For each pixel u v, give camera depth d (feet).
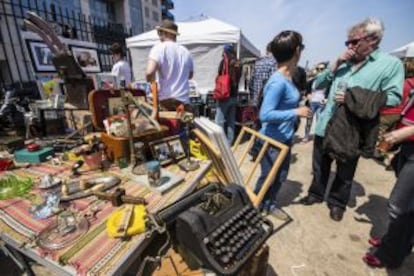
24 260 3.42
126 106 4.27
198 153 5.45
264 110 5.31
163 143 4.75
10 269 5.06
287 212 7.17
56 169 4.44
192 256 2.99
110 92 5.41
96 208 3.17
